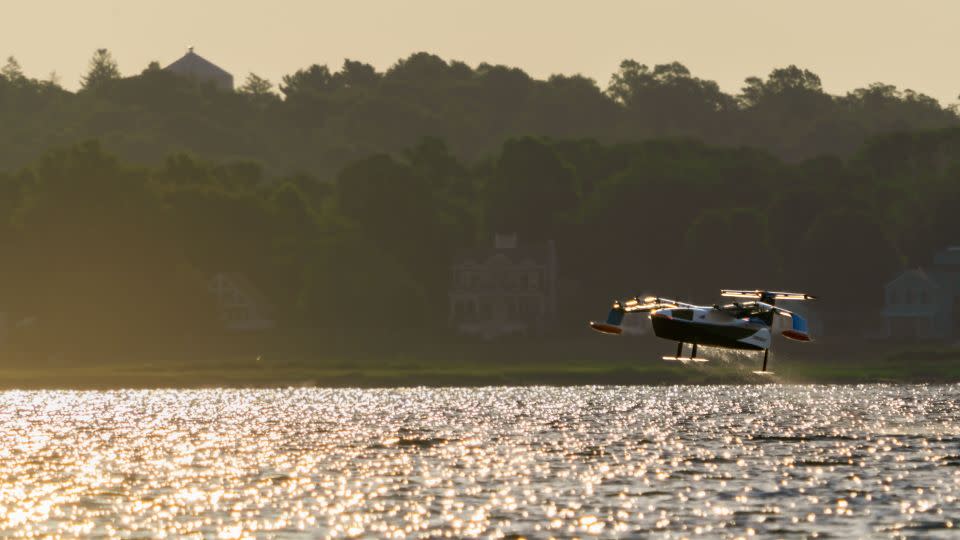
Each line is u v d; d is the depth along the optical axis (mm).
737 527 158625
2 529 163000
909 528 157125
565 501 178750
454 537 154625
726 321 166125
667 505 174375
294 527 162375
